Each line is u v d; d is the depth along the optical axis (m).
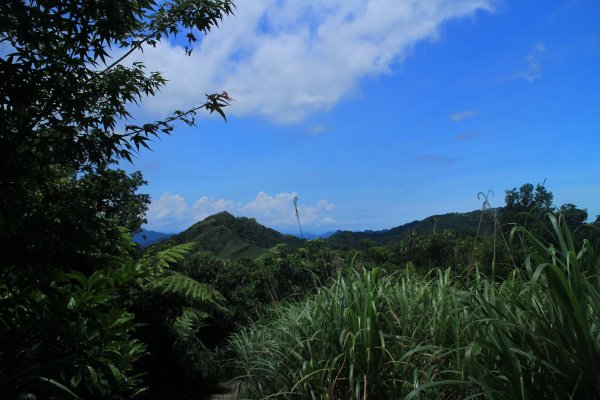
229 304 10.80
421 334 3.06
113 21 2.66
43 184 2.57
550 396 2.11
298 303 4.53
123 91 3.08
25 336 2.33
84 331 2.58
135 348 3.94
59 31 2.67
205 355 7.79
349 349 2.98
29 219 2.46
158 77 3.31
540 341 2.17
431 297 3.25
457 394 2.63
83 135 2.71
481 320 2.20
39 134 2.66
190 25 3.24
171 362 7.11
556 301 2.11
